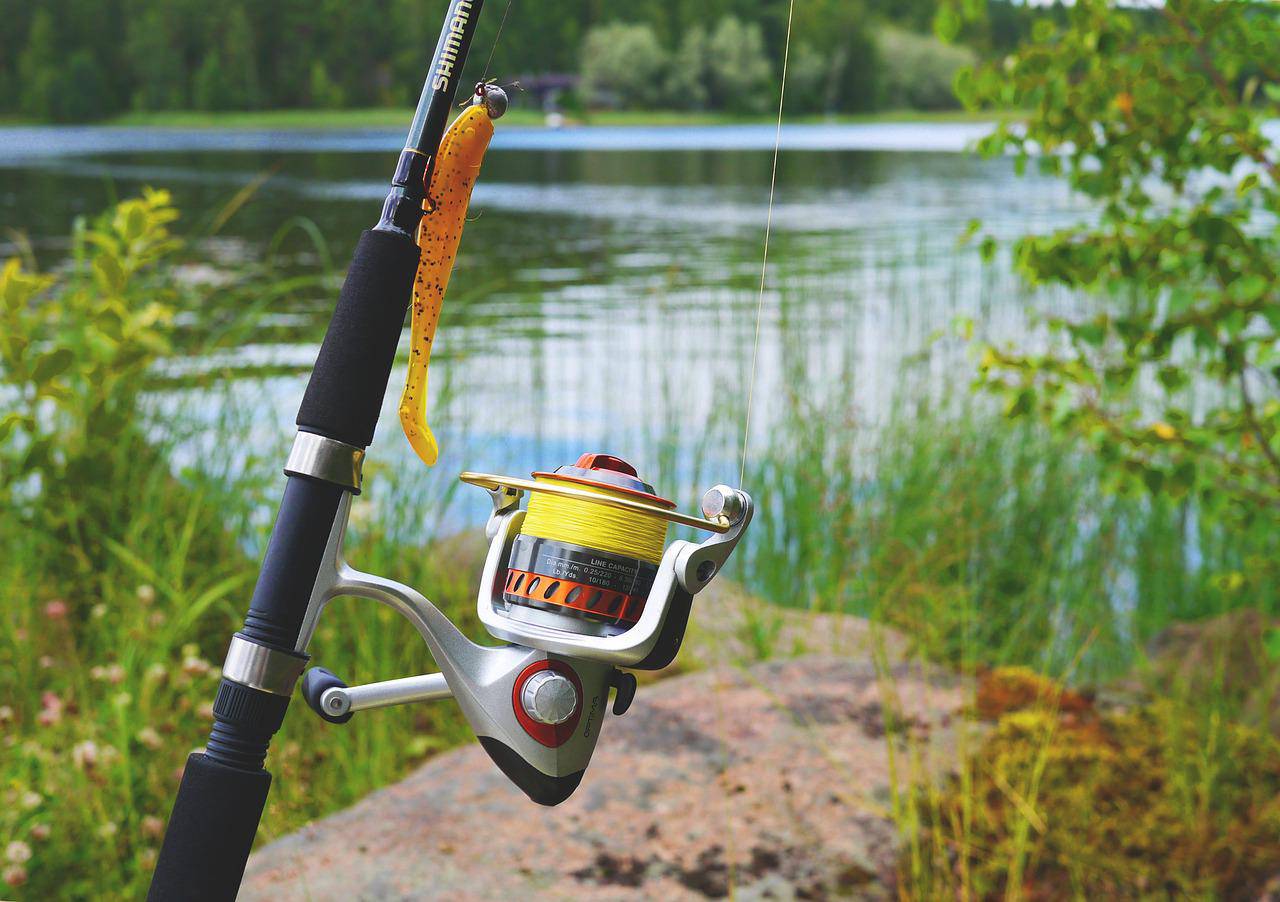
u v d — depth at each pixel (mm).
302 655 525
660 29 42094
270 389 3270
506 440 3375
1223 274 1629
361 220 10688
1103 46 1647
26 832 1603
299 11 37000
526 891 1420
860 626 2635
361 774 1996
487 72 542
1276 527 1722
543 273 7953
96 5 36281
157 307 2480
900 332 4727
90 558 2387
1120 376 1739
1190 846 1498
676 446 3391
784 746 1702
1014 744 1676
